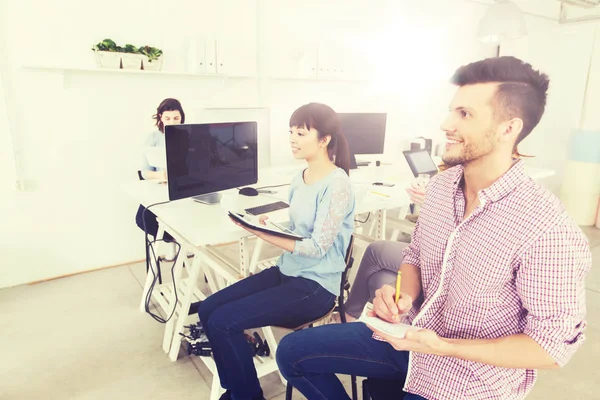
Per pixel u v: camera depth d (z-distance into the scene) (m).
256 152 2.35
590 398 1.77
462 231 0.91
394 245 1.87
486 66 0.81
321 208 1.46
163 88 3.20
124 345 2.15
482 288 0.86
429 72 4.75
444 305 0.97
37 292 2.78
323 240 1.42
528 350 0.79
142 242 3.36
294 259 1.54
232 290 1.56
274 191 2.32
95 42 2.86
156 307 2.55
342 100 4.21
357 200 2.02
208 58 3.14
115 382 1.86
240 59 3.48
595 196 4.18
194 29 3.22
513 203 0.83
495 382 0.90
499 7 2.97
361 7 4.07
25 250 2.89
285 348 1.17
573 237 0.77
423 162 2.85
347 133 3.21
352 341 1.14
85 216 3.08
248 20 3.45
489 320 0.89
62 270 3.06
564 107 4.52
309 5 3.74
